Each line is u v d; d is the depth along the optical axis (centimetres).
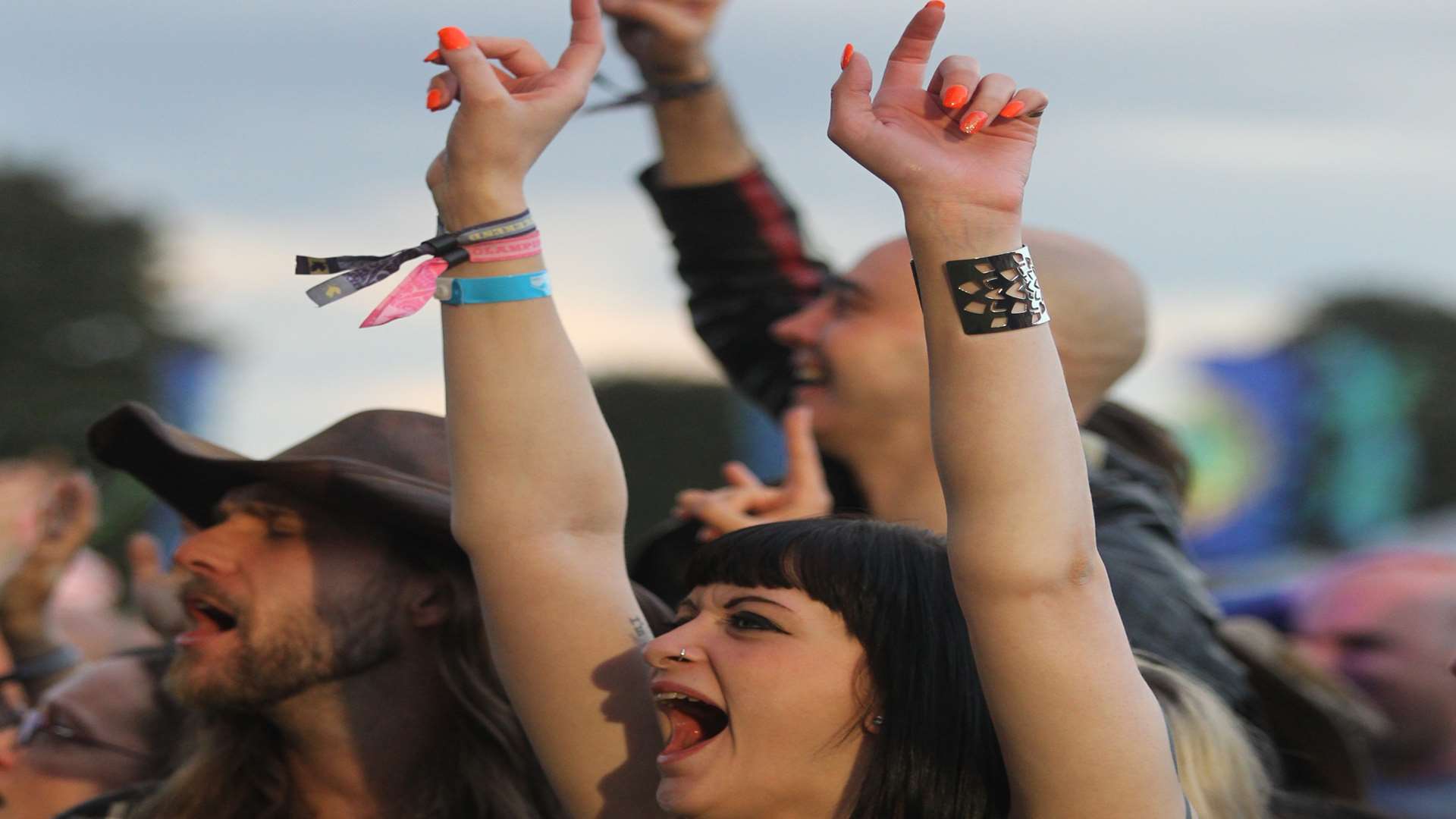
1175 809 240
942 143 243
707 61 491
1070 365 400
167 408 3388
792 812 262
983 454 234
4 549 553
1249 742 351
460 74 277
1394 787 513
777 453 1404
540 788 376
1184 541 428
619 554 310
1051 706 235
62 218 3784
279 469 367
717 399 2386
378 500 366
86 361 3609
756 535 273
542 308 292
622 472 308
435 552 379
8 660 518
